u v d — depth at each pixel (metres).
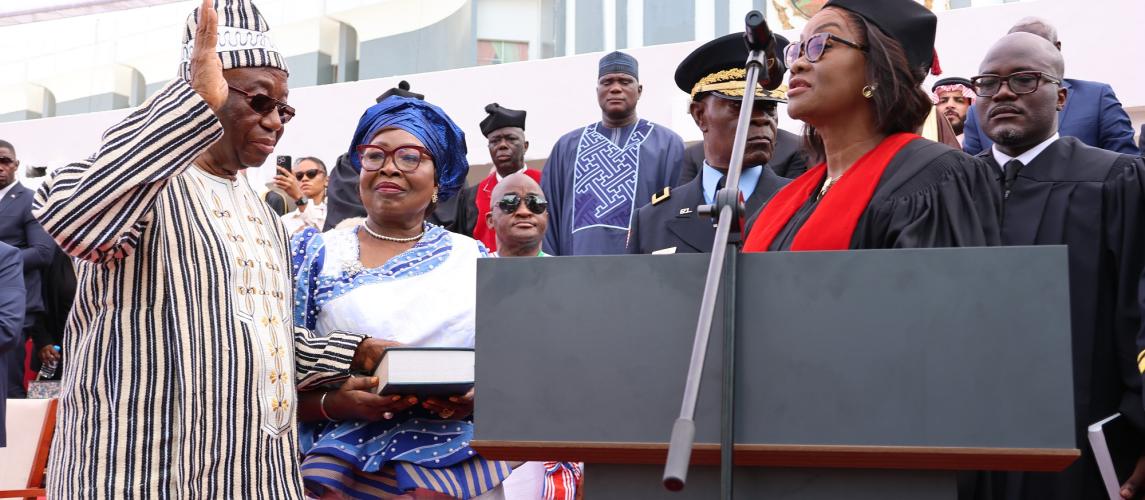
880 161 2.72
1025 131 3.85
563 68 10.41
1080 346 3.51
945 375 1.92
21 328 6.74
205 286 2.89
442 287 3.66
